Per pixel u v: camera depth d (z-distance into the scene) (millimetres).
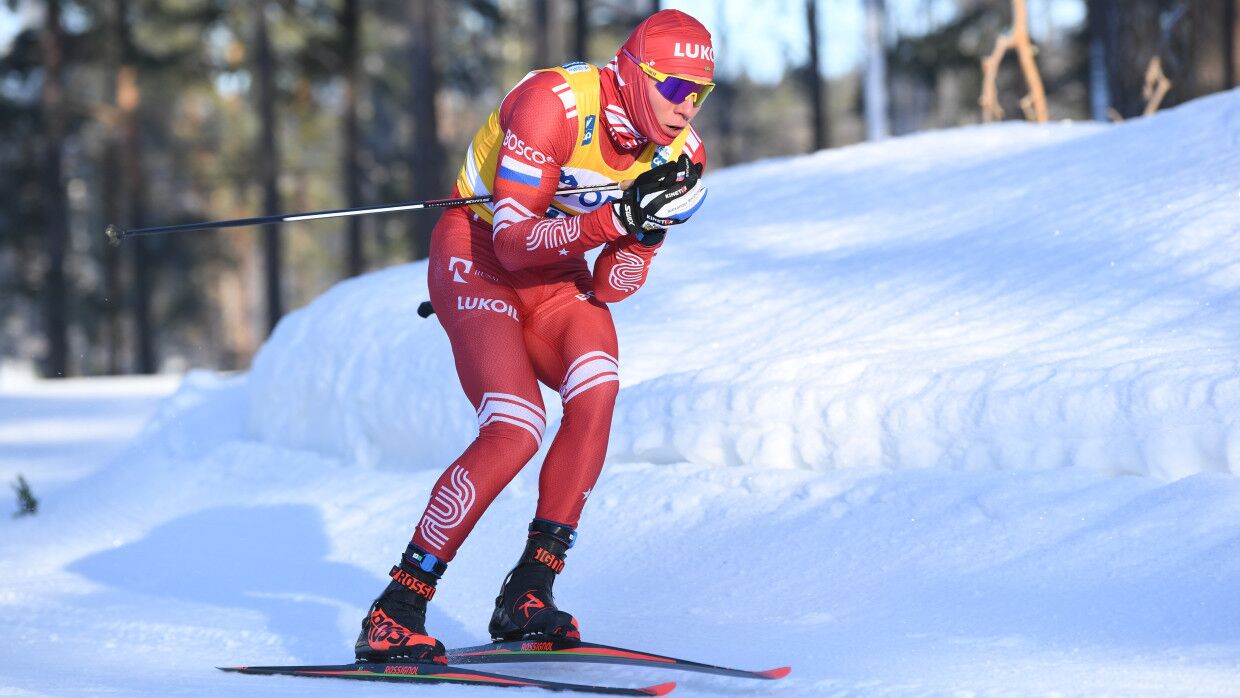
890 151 36344
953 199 27125
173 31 110750
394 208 11672
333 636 13906
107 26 109062
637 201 10312
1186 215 20297
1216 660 10070
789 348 19312
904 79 128500
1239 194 20531
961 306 19156
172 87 118375
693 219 31859
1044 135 34031
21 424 45656
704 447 17672
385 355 23844
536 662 11781
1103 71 59188
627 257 11484
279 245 96875
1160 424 13906
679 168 10391
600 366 11727
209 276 140375
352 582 17062
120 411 49438
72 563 20422
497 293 11805
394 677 11164
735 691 10516
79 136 124438
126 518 23781
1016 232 22594
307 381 25547
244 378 31438
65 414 48625
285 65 104812
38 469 34188
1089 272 19281
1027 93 103250
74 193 144750
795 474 16594
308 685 11102
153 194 136625
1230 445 13406
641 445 18328
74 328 131750
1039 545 13211
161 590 17578
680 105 10953
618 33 111875
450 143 139875
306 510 21453
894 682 10195
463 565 17156
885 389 16266
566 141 11117
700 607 13852
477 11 113500
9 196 113812
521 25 139000
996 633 11539
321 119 120312
